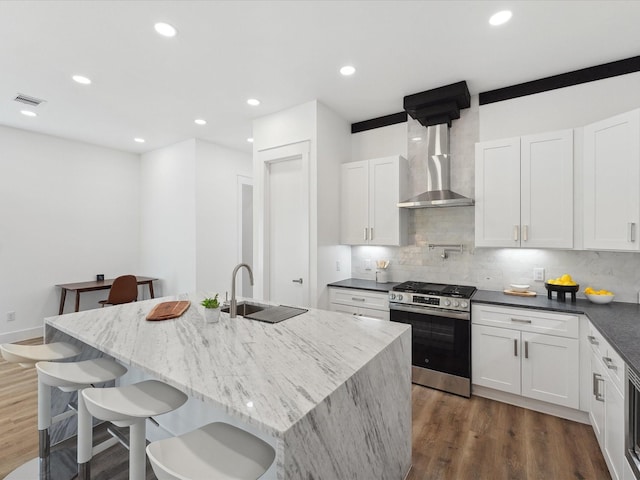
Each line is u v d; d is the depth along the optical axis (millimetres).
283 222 3662
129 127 4121
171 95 3184
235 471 1007
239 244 5156
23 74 2764
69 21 2074
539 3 1923
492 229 2826
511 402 2621
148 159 5289
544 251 2902
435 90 3018
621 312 2225
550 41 2299
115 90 3072
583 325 2279
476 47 2379
